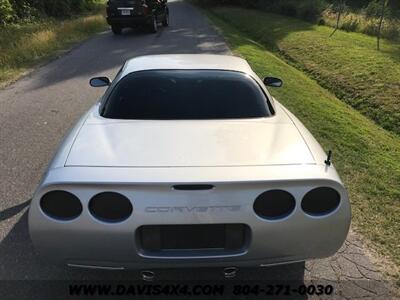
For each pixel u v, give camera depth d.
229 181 2.30
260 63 12.12
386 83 10.66
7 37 15.70
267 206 2.36
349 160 5.21
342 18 24.88
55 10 27.53
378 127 8.21
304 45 17.16
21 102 7.87
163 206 2.30
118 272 2.99
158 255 2.39
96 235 2.33
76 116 6.92
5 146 5.48
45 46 14.44
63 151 2.66
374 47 16.12
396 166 5.13
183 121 3.02
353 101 10.12
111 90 3.41
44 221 2.36
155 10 19.66
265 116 3.18
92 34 19.44
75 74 10.62
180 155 2.53
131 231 2.32
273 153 2.60
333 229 2.45
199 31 20.17
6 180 4.45
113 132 2.85
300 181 2.36
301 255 2.47
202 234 2.39
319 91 9.95
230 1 39.12
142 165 2.43
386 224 3.67
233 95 3.29
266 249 2.41
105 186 2.29
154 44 15.80
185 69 3.55
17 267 3.02
